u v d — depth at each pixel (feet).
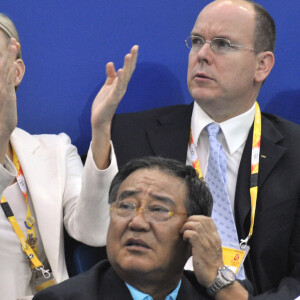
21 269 36.22
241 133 40.34
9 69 30.66
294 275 37.81
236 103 39.81
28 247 36.37
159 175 26.66
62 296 25.54
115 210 26.21
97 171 33.86
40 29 43.68
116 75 33.78
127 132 41.01
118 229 25.75
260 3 47.44
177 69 46.52
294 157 39.73
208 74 38.99
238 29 39.34
